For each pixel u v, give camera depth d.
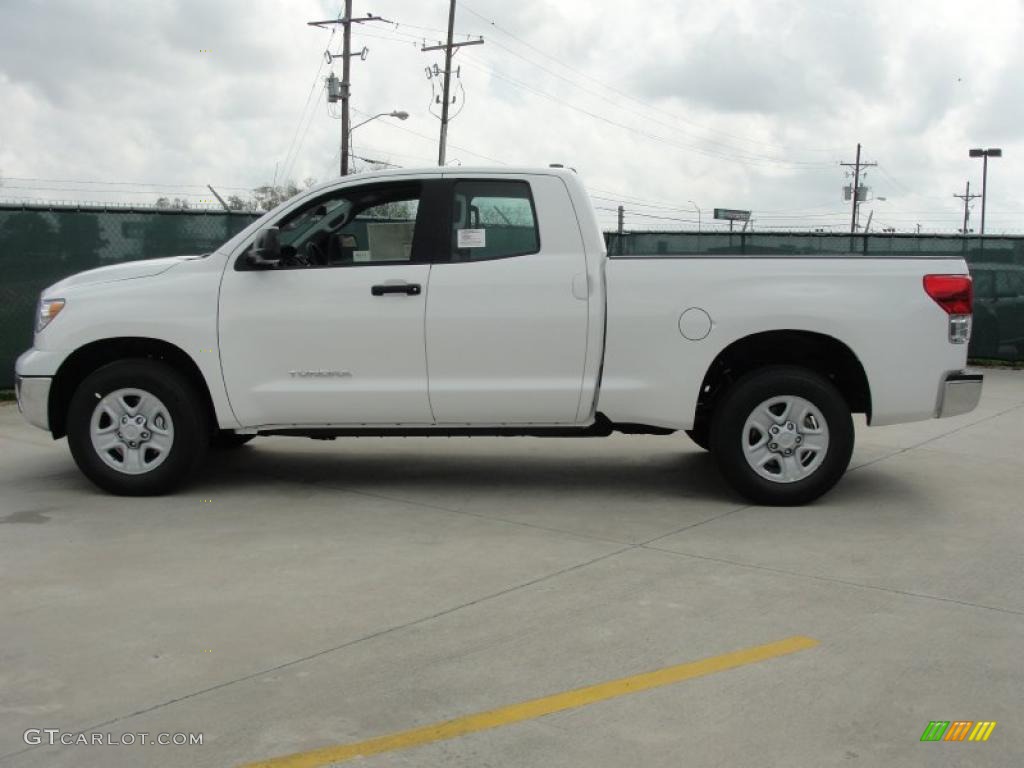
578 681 3.78
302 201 6.58
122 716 3.51
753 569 5.16
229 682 3.78
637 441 8.96
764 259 6.32
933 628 4.33
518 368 6.39
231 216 12.25
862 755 3.23
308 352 6.46
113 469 6.66
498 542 5.66
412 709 3.55
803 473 6.40
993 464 7.90
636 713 3.52
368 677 3.82
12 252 11.33
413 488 7.05
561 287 6.32
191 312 6.48
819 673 3.85
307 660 3.98
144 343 6.71
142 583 4.93
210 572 5.11
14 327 11.41
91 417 6.62
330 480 7.30
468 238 6.45
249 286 6.48
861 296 6.23
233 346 6.48
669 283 6.30
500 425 6.55
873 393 6.30
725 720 3.47
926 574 5.08
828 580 4.98
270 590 4.83
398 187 6.54
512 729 3.40
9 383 11.45
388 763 3.18
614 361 6.36
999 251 14.99
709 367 6.34
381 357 6.43
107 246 11.75
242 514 6.29
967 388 6.33
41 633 4.27
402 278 6.39
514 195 6.46
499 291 6.35
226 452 8.38
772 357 6.66
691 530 5.92
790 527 5.99
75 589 4.84
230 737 3.36
